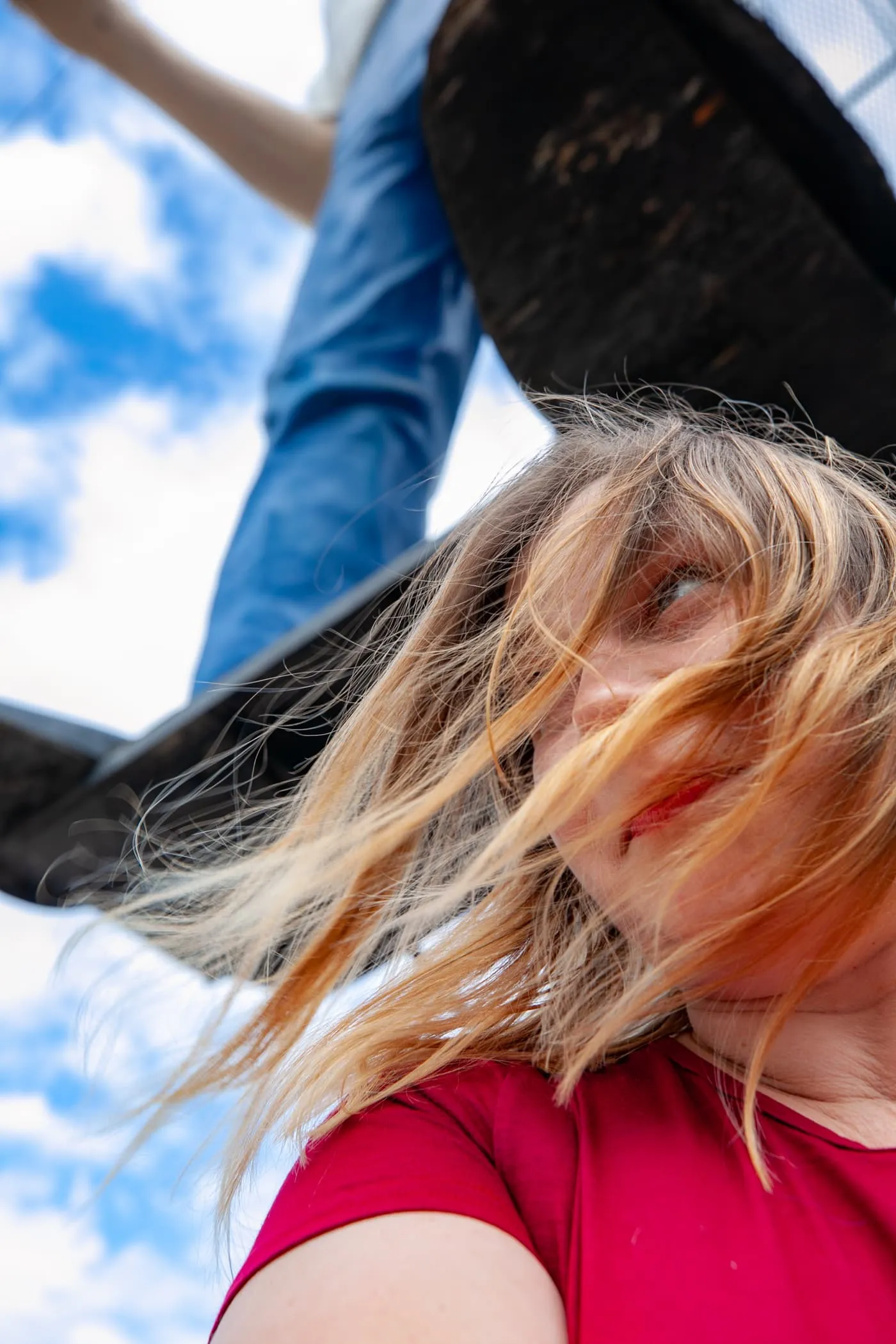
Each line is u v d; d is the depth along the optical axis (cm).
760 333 141
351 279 187
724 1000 65
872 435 144
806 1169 56
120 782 143
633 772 61
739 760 60
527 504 85
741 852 59
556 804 60
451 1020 72
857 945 61
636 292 142
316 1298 47
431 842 86
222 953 81
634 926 63
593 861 63
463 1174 54
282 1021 70
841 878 59
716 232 137
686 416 111
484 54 133
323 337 184
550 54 131
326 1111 65
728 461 75
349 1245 49
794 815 59
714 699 60
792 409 144
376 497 175
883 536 72
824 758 60
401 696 82
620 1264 52
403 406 181
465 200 143
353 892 71
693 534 69
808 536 69
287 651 133
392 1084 66
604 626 68
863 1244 52
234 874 75
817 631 65
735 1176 56
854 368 140
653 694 60
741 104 131
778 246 136
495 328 149
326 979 70
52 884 155
